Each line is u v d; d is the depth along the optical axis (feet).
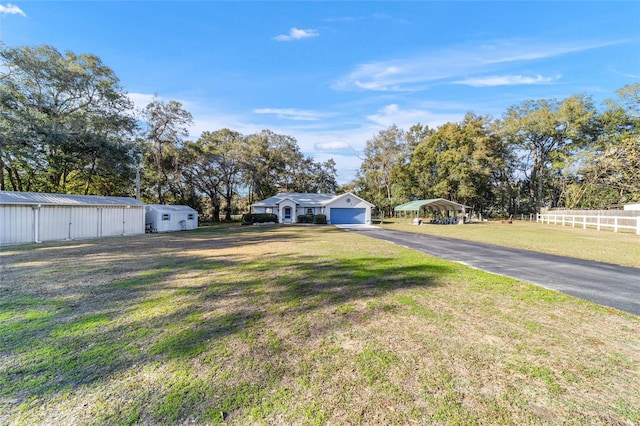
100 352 9.74
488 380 8.20
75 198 52.21
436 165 124.16
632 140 84.64
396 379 8.24
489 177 120.98
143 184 88.53
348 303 14.76
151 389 7.74
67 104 66.90
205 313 13.39
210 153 107.76
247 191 135.54
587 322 12.35
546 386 7.93
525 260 26.81
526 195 140.46
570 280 19.52
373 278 19.75
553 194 131.03
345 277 20.03
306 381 8.13
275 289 17.24
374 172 154.10
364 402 7.23
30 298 15.51
